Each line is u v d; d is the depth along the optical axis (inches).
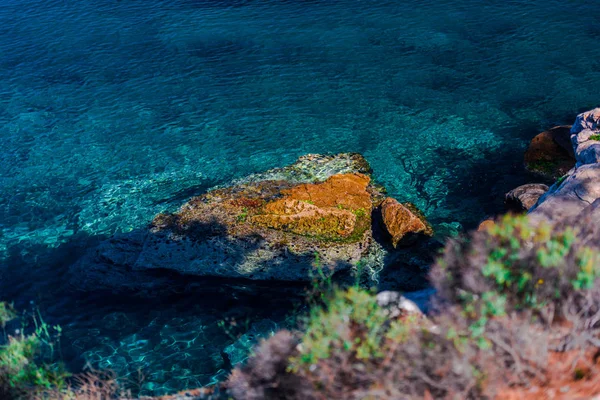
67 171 852.6
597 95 965.2
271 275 616.7
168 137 919.7
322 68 1090.1
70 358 538.0
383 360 284.0
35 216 760.3
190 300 606.2
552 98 967.0
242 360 528.7
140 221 737.0
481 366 268.7
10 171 857.5
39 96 1047.6
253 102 999.6
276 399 301.0
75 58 1173.7
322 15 1301.7
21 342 390.0
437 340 283.3
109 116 979.9
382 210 659.4
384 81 1039.6
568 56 1080.2
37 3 1465.3
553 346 286.0
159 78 1087.0
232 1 1406.3
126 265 642.8
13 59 1179.9
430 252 621.3
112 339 561.0
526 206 663.1
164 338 560.7
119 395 429.7
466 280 301.9
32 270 663.8
